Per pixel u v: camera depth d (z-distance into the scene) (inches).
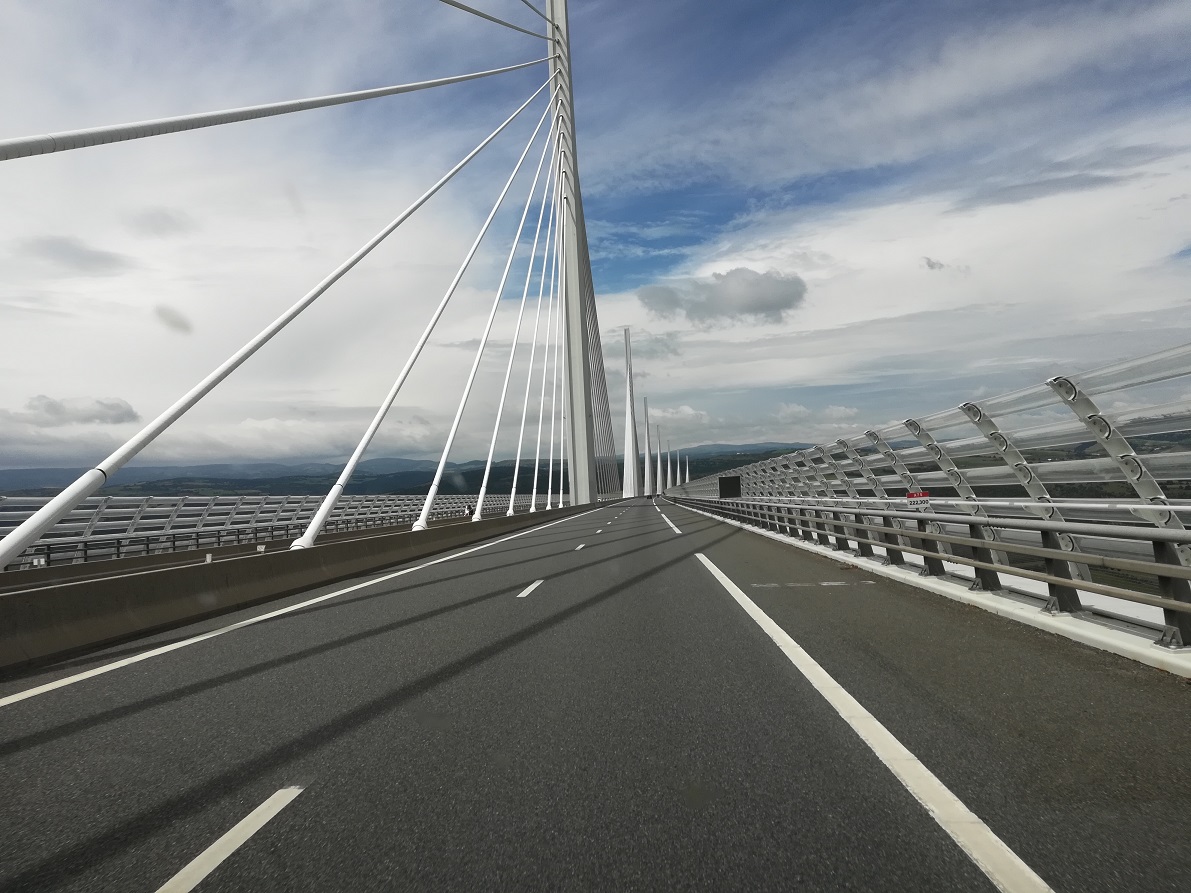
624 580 534.3
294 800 161.9
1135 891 115.0
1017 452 362.9
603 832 142.0
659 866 128.2
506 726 209.0
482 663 288.2
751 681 248.8
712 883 121.9
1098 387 278.2
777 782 163.2
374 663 295.7
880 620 350.0
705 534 1058.7
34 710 246.2
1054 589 316.2
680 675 259.8
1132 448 284.4
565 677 262.4
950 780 160.2
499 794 161.9
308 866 131.8
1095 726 190.2
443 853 135.3
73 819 155.3
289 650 330.3
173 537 1141.7
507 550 879.7
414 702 236.7
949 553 453.4
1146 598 248.4
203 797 165.6
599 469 3629.4
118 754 196.9
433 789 165.8
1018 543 350.6
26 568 826.8
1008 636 303.7
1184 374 246.2
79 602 358.9
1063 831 135.4
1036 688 226.4
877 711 210.5
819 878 122.3
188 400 516.4
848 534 625.9
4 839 146.6
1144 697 212.7
